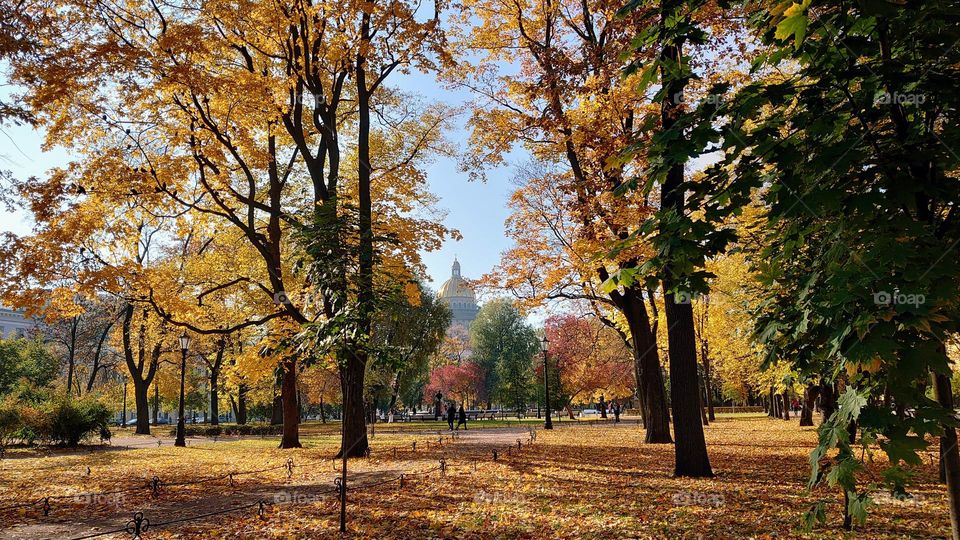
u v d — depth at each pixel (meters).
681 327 12.55
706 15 9.68
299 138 19.17
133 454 20.64
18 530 8.89
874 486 3.66
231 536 8.25
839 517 7.95
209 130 17.08
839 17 3.46
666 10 4.25
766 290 6.07
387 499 10.42
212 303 24.28
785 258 4.52
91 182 15.16
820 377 6.09
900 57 3.76
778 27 3.30
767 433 24.59
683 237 3.74
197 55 15.54
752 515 8.30
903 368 2.85
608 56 13.17
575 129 14.39
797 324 4.24
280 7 16.56
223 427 38.19
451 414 35.19
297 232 10.12
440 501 10.14
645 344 21.25
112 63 13.51
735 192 3.68
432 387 73.94
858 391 3.39
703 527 7.76
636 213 13.41
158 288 17.08
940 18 3.49
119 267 14.88
